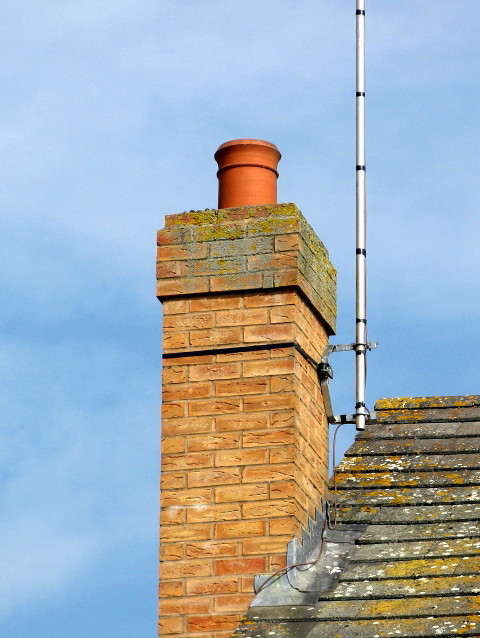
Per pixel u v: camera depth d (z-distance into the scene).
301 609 31.53
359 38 37.16
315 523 33.56
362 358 35.09
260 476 33.03
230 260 34.34
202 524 32.94
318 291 35.25
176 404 33.78
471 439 36.53
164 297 34.44
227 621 32.19
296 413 33.47
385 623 30.28
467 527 33.16
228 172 35.53
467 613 29.95
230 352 33.91
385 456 36.28
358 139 36.38
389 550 32.81
